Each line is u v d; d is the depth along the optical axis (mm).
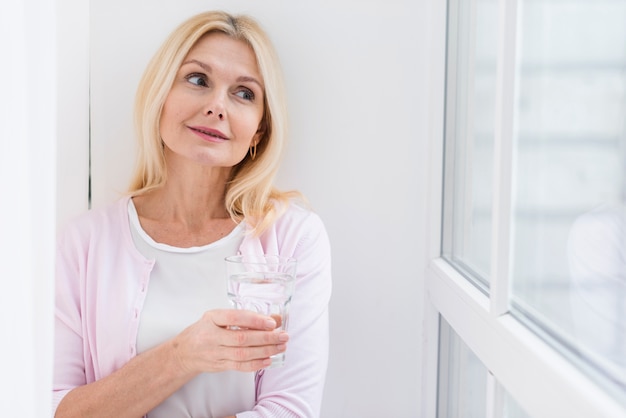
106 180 1576
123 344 1307
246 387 1298
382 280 1635
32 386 537
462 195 1410
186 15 1565
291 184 1607
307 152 1603
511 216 1021
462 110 1415
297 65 1589
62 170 1562
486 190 1199
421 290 1642
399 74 1602
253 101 1484
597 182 703
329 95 1597
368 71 1598
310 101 1596
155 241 1415
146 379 1215
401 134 1611
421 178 1621
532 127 932
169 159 1464
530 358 847
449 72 1537
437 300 1506
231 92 1468
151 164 1463
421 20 1595
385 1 1590
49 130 577
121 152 1573
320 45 1588
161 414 1291
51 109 579
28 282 532
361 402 1651
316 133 1602
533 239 929
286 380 1271
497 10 1117
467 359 1351
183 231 1437
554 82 831
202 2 1567
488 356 1076
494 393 1059
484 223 1219
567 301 796
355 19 1589
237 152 1455
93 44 1551
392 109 1605
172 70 1447
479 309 1131
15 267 505
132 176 1528
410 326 1647
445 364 1575
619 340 654
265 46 1486
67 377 1326
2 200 484
